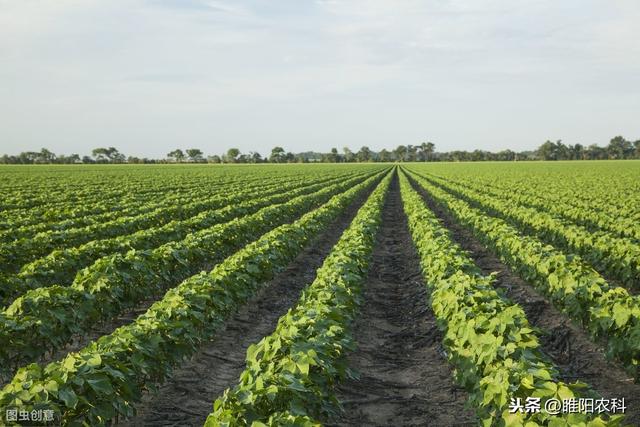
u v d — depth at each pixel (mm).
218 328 10070
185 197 33438
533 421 5012
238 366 9281
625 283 13820
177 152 190000
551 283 11305
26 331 8148
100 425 5785
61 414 5480
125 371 6297
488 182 52531
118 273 10594
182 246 13719
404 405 7945
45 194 36219
